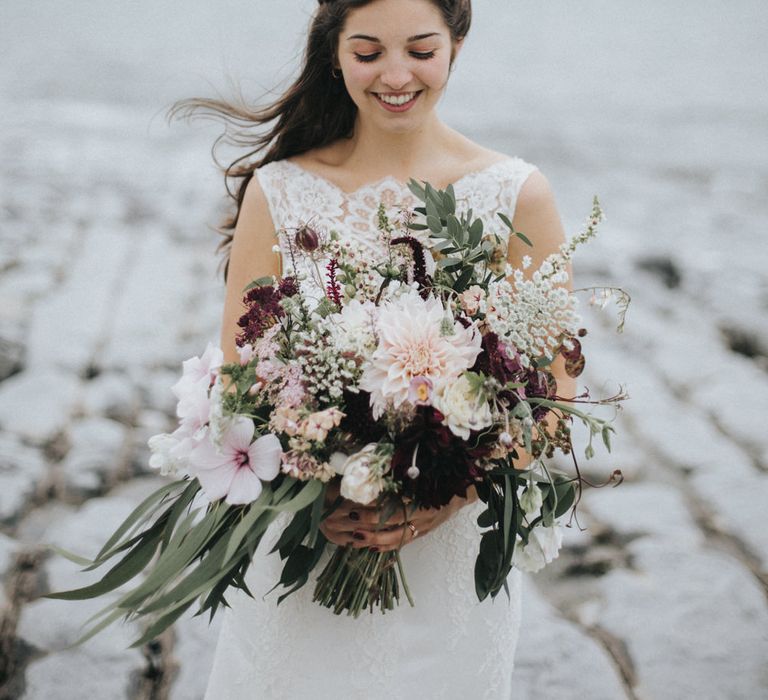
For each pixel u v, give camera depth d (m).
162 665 2.74
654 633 2.88
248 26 17.20
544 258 2.01
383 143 2.04
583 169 9.07
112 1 19.86
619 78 14.24
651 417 4.30
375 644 1.90
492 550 1.72
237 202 2.30
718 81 13.97
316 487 1.53
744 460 3.93
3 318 4.98
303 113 2.12
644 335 5.23
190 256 6.37
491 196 2.00
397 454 1.51
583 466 3.86
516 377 1.58
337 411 1.49
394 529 1.69
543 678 2.67
